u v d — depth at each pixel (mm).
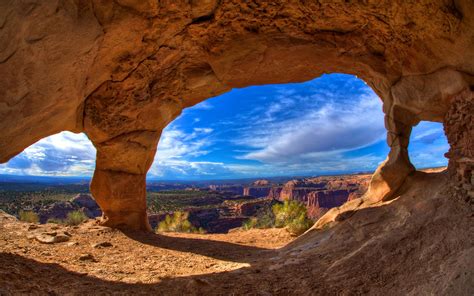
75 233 9094
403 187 7238
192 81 8633
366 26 6500
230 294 4547
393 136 7695
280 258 6645
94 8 4969
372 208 7055
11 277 4207
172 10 5910
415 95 6957
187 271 6172
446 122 6277
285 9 6199
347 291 4262
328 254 5953
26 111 5062
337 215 7719
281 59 7828
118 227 10195
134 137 9742
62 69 5113
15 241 7363
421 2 5113
